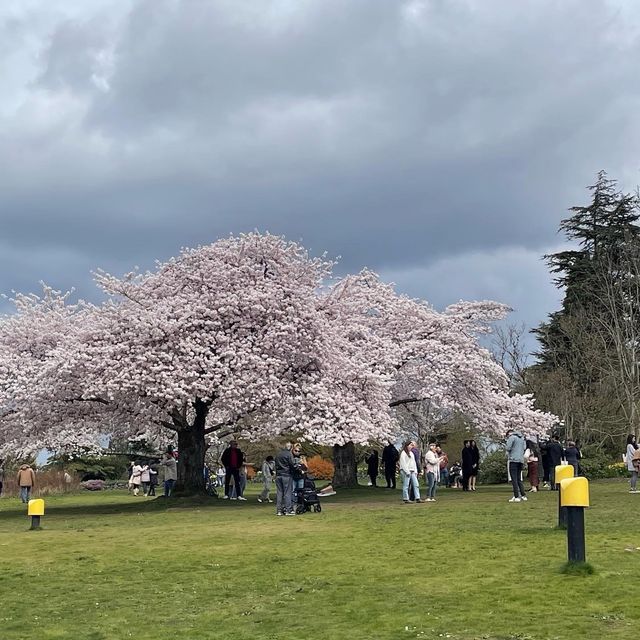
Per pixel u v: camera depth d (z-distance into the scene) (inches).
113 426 1210.6
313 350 1116.5
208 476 1386.6
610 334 1919.3
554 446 1170.6
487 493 1171.3
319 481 1979.6
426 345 1406.3
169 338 1072.8
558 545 533.3
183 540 641.6
